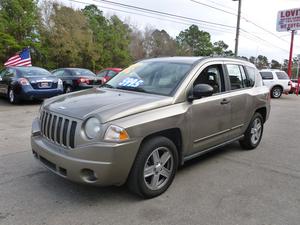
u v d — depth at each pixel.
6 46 30.28
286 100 16.88
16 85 10.43
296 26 26.00
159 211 3.26
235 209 3.36
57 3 38.94
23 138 6.03
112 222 3.02
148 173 3.46
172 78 4.08
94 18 45.47
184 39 74.62
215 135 4.49
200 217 3.17
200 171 4.51
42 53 35.06
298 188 3.98
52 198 3.47
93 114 3.13
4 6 32.09
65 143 3.22
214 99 4.35
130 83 4.32
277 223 3.09
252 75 5.65
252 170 4.62
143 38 61.28
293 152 5.72
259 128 5.92
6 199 3.41
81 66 39.59
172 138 3.88
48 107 3.67
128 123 3.14
